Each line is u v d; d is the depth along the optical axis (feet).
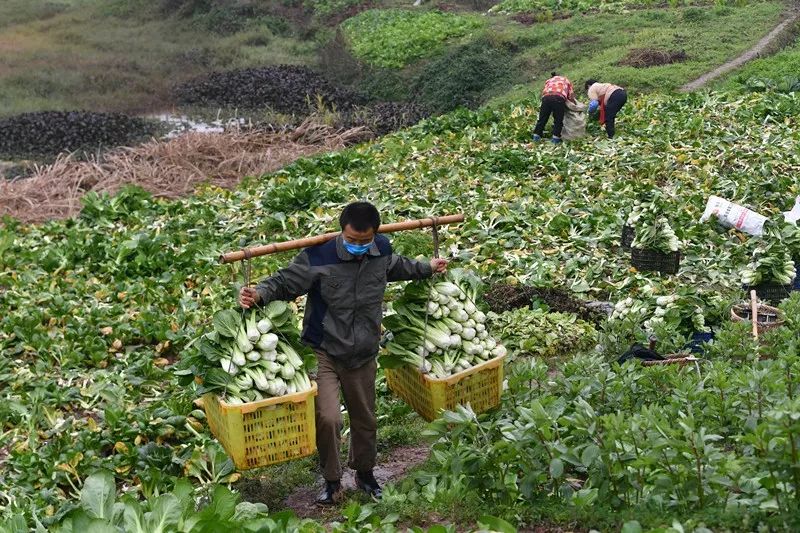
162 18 152.46
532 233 44.01
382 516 19.97
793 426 16.33
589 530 17.57
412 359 22.02
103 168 68.59
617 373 23.71
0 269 46.75
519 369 23.67
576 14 112.37
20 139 88.07
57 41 139.54
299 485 24.04
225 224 50.83
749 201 46.88
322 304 21.11
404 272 21.72
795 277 34.17
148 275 44.32
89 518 16.29
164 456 25.77
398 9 131.03
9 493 24.63
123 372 32.58
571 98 60.13
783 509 16.55
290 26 139.03
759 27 96.32
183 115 101.40
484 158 57.06
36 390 31.04
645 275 37.50
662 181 51.55
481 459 19.19
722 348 26.78
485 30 111.96
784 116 63.05
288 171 61.26
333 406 21.08
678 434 17.76
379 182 55.01
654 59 89.25
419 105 98.89
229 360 20.45
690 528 16.34
